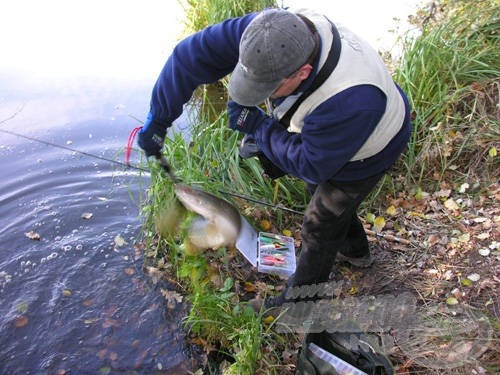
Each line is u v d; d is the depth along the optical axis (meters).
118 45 5.55
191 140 3.81
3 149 4.13
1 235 3.40
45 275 3.13
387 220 3.47
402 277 3.03
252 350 2.44
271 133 2.23
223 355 2.67
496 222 3.28
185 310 2.92
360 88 1.83
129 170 3.99
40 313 2.90
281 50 1.64
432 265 3.09
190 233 2.74
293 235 3.40
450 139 3.76
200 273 2.81
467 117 3.83
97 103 4.64
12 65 5.14
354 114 1.82
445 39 4.27
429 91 3.95
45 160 4.06
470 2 4.65
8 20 6.05
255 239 3.07
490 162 3.66
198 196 2.57
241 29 2.08
